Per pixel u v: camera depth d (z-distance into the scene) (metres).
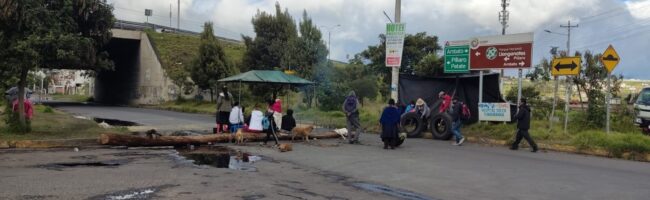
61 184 8.58
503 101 21.27
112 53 56.00
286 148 14.32
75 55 15.30
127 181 9.01
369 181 9.70
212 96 42.47
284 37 43.16
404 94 22.75
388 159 12.84
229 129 18.05
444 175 10.51
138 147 14.72
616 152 14.72
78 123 21.09
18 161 11.32
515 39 19.38
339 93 32.94
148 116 30.97
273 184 9.12
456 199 8.22
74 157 12.21
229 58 43.91
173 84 46.94
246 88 39.06
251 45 43.84
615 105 24.06
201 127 22.28
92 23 17.69
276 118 17.53
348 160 12.57
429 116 19.52
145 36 50.66
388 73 45.28
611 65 16.53
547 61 31.95
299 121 26.30
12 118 15.63
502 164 12.33
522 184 9.66
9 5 14.05
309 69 38.50
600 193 8.93
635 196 8.73
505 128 18.38
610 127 19.17
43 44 14.55
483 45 20.11
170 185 8.73
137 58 51.75
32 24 14.66
